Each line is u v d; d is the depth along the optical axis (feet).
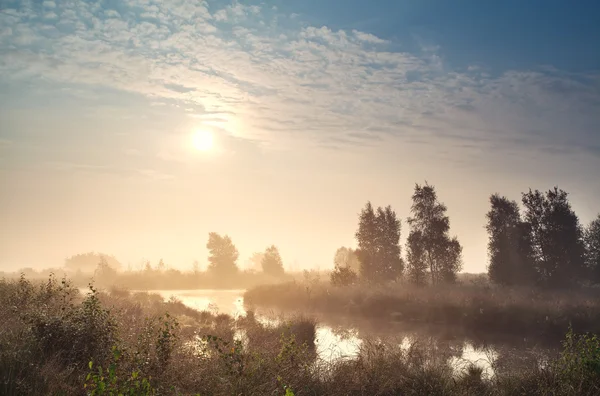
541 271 106.63
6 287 58.85
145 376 26.76
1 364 25.77
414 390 30.09
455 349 54.65
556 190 107.04
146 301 90.53
